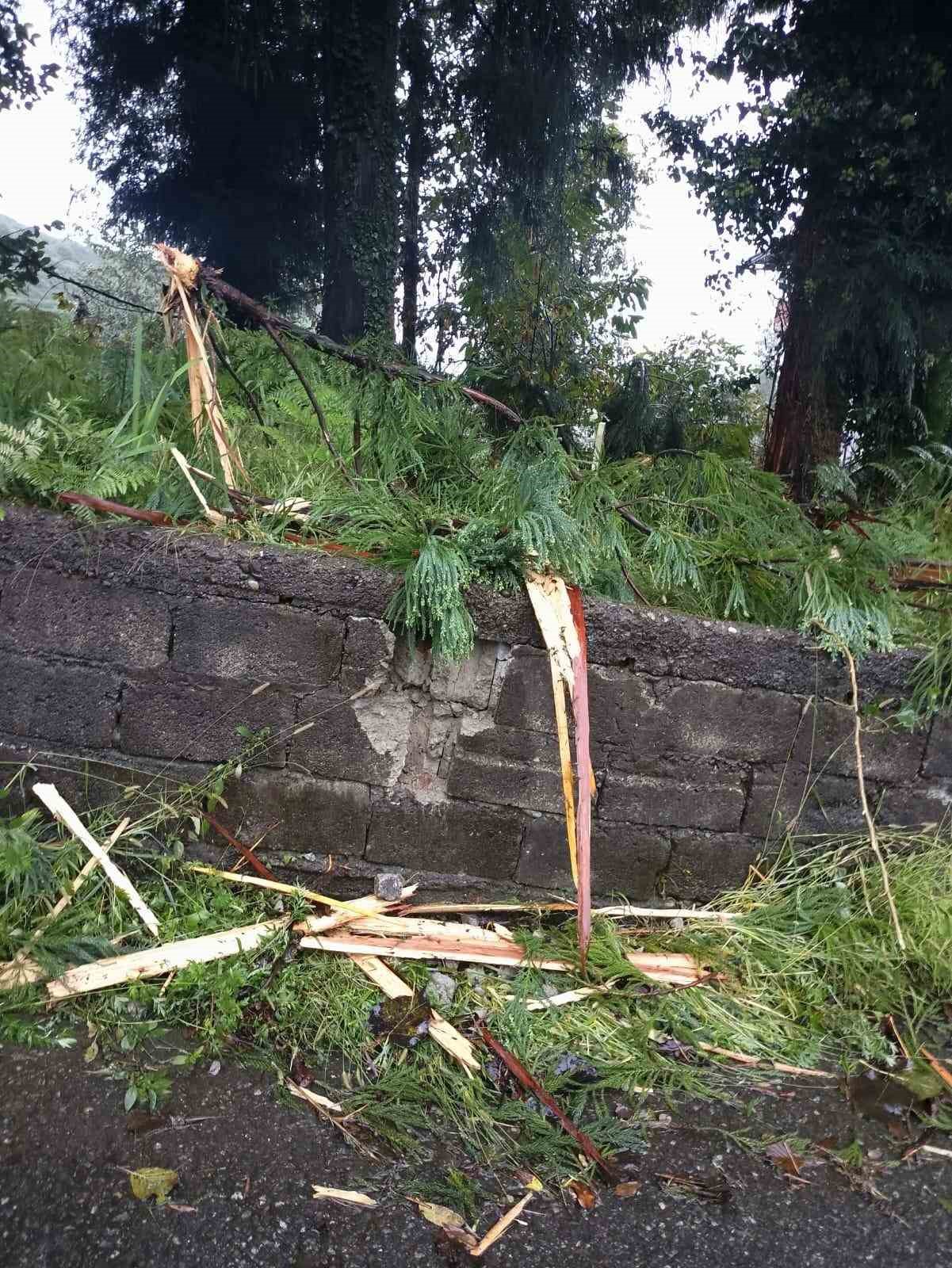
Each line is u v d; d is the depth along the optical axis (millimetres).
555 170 11102
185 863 2908
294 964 2727
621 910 3135
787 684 3096
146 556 2773
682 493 3740
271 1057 2463
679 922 3139
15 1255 1803
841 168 8039
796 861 3207
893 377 8055
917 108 7969
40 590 2762
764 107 8289
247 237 10844
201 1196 2006
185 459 3021
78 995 2523
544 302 11844
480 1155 2244
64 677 2818
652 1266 1990
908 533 3955
